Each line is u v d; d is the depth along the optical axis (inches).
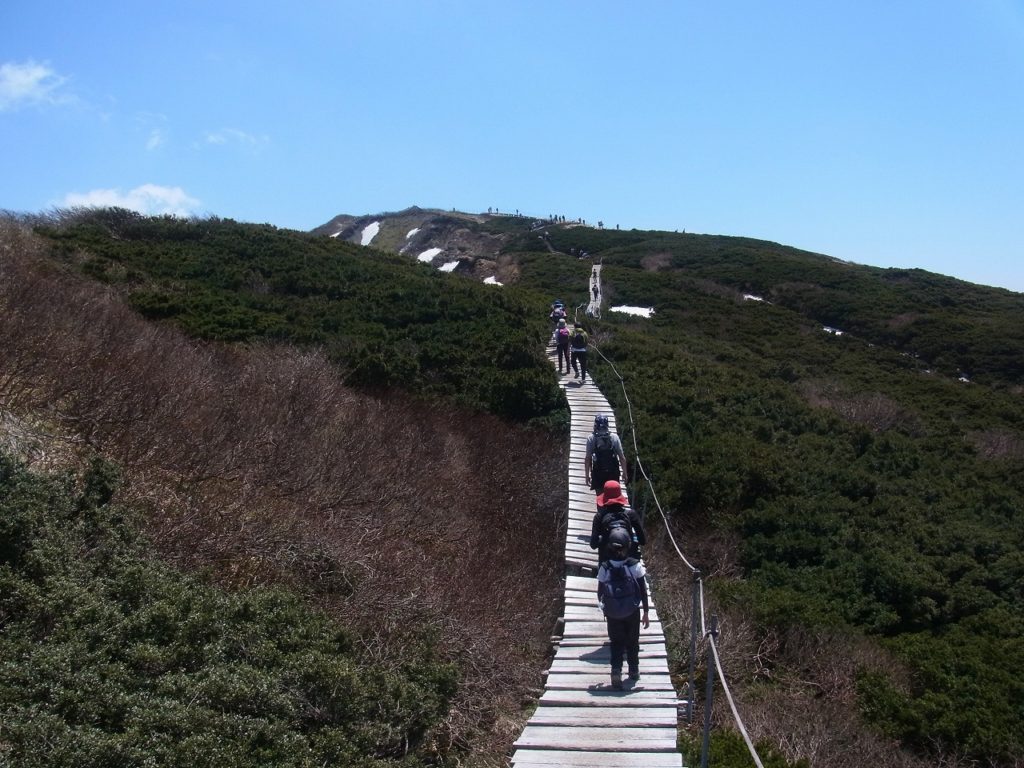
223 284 904.9
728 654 370.9
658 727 246.2
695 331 1353.3
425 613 314.7
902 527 538.0
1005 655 387.9
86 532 254.4
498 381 715.4
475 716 287.0
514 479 555.2
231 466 361.1
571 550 417.1
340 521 362.6
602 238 2481.5
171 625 218.5
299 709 214.1
